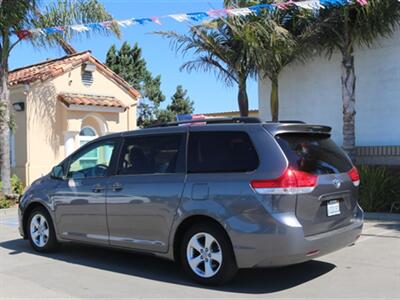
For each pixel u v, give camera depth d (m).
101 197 6.93
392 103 12.64
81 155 7.54
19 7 13.91
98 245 7.05
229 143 5.95
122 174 6.85
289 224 5.34
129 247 6.64
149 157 6.65
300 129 5.93
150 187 6.41
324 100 13.95
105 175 7.05
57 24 14.55
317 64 14.06
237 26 12.14
